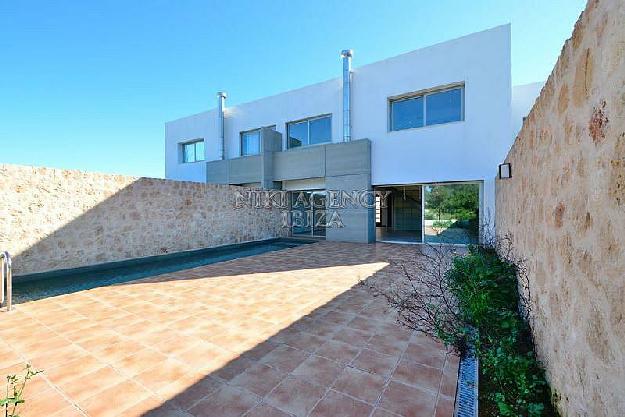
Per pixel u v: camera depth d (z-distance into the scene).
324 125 12.41
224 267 6.77
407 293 4.56
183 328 3.41
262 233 11.79
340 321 3.59
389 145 10.54
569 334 1.63
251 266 6.87
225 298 4.51
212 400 2.16
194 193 9.20
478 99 9.06
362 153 10.68
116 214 7.30
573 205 1.58
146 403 2.13
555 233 1.94
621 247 1.05
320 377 2.43
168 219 8.45
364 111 11.05
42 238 6.09
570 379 1.61
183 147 17.05
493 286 3.51
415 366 2.58
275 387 2.30
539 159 2.46
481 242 8.13
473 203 9.36
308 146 12.85
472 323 3.02
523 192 3.30
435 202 9.95
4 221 5.62
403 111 10.52
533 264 2.68
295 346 2.96
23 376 2.46
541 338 2.29
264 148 12.45
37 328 3.43
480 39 9.02
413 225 14.91
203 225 9.43
